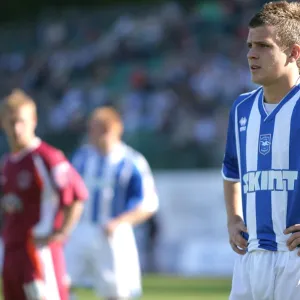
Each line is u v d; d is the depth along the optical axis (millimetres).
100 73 92938
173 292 50281
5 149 73000
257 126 17844
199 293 49562
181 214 66625
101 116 35156
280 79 17625
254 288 17562
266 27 17469
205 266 64750
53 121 85000
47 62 96938
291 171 17250
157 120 81500
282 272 17141
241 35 91875
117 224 34156
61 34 100312
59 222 25859
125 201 34938
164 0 112625
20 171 25703
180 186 66938
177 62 90375
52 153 25859
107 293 34219
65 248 34906
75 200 26047
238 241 18031
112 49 95812
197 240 65750
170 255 66375
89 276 34781
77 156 35781
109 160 35000
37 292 25438
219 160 67375
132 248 34594
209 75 85625
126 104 85562
